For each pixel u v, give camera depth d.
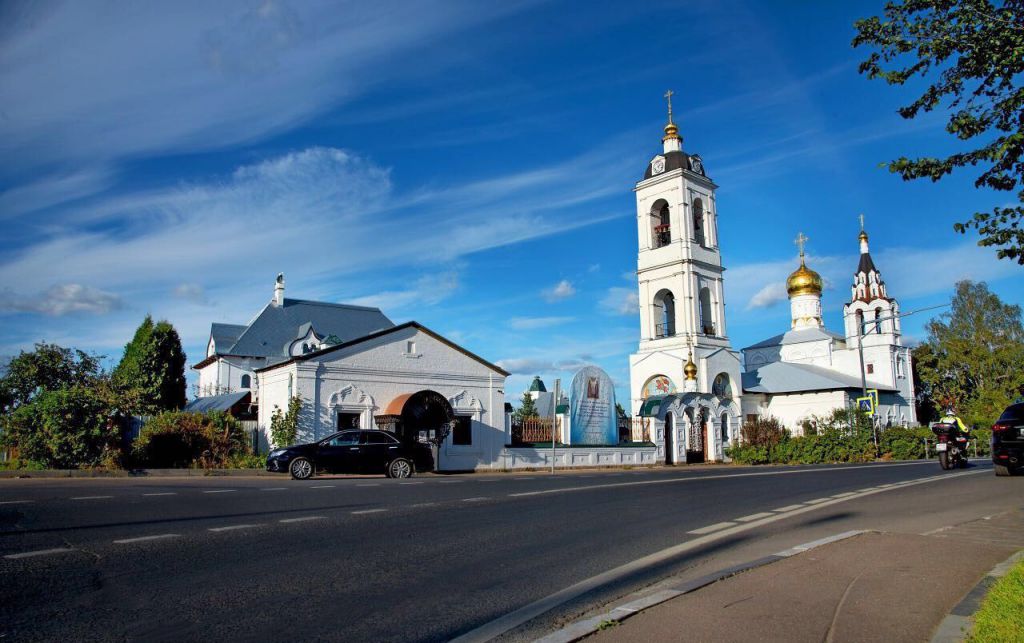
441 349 32.75
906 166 7.77
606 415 39.25
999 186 7.64
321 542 9.62
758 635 5.90
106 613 6.36
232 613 6.46
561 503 14.55
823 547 9.45
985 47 7.19
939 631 5.75
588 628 6.05
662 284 51.62
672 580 8.12
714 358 50.16
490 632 6.20
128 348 39.16
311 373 29.12
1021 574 7.32
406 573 8.12
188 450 25.61
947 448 25.44
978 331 71.12
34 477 21.48
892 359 64.25
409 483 19.31
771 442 43.59
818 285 68.94
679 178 51.19
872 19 7.69
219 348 55.59
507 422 34.31
